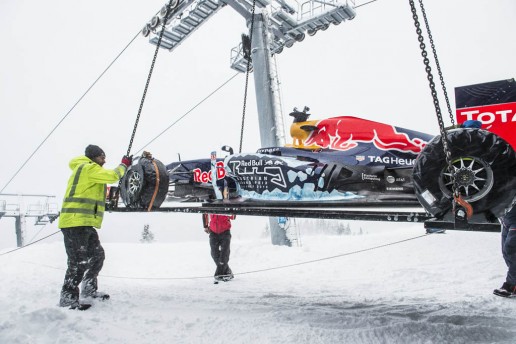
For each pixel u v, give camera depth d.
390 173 3.76
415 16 2.71
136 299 4.49
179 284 5.87
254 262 8.35
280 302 4.33
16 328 3.21
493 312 3.65
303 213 3.34
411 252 7.72
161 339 3.04
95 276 4.45
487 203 2.41
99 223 4.30
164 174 4.12
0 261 8.30
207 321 3.50
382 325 3.25
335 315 3.60
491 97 4.64
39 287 5.14
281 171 4.06
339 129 4.17
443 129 2.49
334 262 7.55
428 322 3.26
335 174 3.83
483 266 6.20
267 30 12.29
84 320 3.50
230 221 6.30
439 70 3.89
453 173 2.44
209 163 5.11
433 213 2.58
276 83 12.09
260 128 11.93
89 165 4.25
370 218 3.03
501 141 2.45
